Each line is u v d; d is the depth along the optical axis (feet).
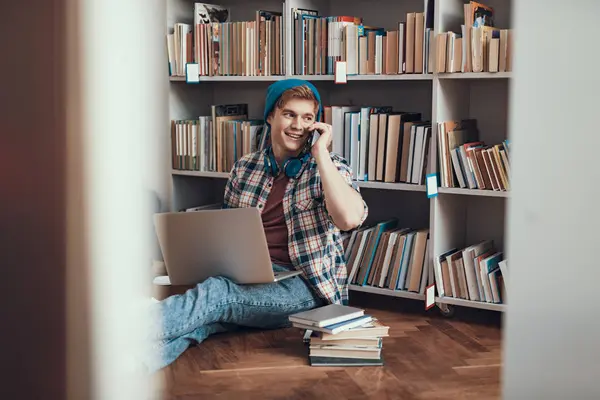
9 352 1.89
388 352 9.14
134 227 1.91
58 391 1.90
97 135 1.84
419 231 11.05
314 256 9.52
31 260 1.87
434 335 9.87
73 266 1.87
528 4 2.25
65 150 1.82
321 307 9.09
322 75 11.23
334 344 8.63
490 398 7.60
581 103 2.31
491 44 9.76
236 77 12.07
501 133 11.17
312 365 8.55
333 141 11.18
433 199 10.37
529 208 2.35
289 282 9.57
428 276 10.60
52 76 1.81
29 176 1.83
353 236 11.16
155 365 8.28
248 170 9.89
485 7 10.44
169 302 8.74
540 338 2.40
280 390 7.80
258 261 8.95
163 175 12.98
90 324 1.90
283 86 9.37
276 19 11.69
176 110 13.30
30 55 1.80
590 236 2.30
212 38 12.35
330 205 8.89
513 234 2.35
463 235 11.55
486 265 10.14
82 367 1.90
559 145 2.32
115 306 1.92
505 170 9.90
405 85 11.91
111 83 1.83
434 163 10.33
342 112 11.11
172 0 13.04
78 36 1.80
